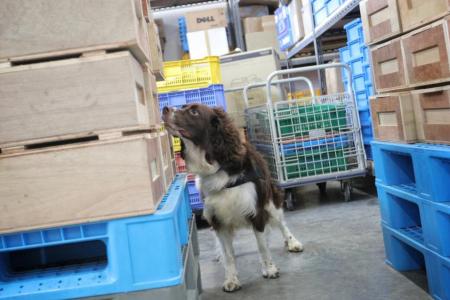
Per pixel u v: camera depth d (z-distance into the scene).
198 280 2.48
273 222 3.10
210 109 2.58
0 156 1.43
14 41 1.46
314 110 4.50
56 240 1.48
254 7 8.29
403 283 2.33
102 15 1.46
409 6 2.04
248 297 2.46
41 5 1.45
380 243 3.08
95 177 1.44
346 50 5.10
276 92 5.93
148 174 1.44
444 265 1.92
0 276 1.62
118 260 1.44
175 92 4.22
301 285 2.52
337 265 2.76
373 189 5.15
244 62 5.98
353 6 4.31
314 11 5.54
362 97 4.80
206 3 8.55
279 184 4.45
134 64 1.58
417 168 2.04
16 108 1.45
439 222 1.91
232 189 2.57
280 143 4.46
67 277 1.55
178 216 1.66
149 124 1.83
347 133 4.57
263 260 2.75
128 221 1.44
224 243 2.70
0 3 1.45
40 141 1.46
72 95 1.46
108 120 1.47
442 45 1.78
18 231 1.45
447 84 1.91
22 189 1.44
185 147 2.59
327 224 3.81
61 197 1.45
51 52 1.46
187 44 7.98
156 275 1.44
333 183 5.92
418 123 2.12
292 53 6.77
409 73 2.08
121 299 1.43
